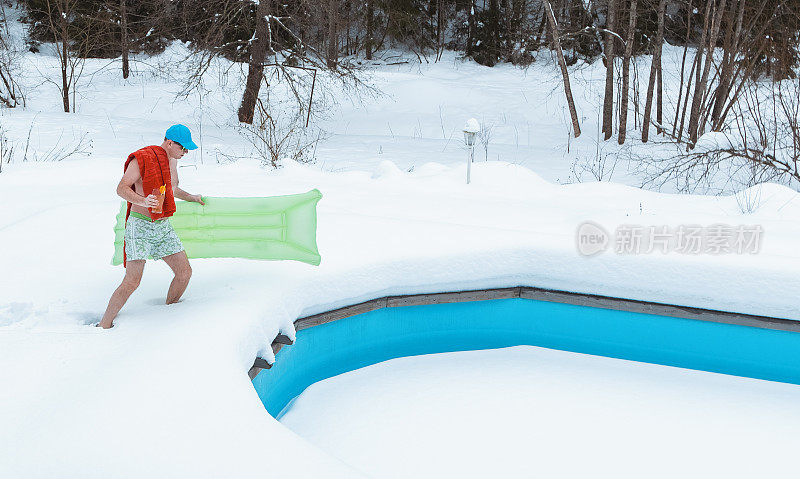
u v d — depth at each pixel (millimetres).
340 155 16141
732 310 6180
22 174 9984
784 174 12789
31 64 26203
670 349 6449
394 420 5395
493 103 24453
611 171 15250
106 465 3232
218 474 3189
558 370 6324
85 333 4617
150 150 4668
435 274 6410
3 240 6621
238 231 5523
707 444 5145
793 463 4945
